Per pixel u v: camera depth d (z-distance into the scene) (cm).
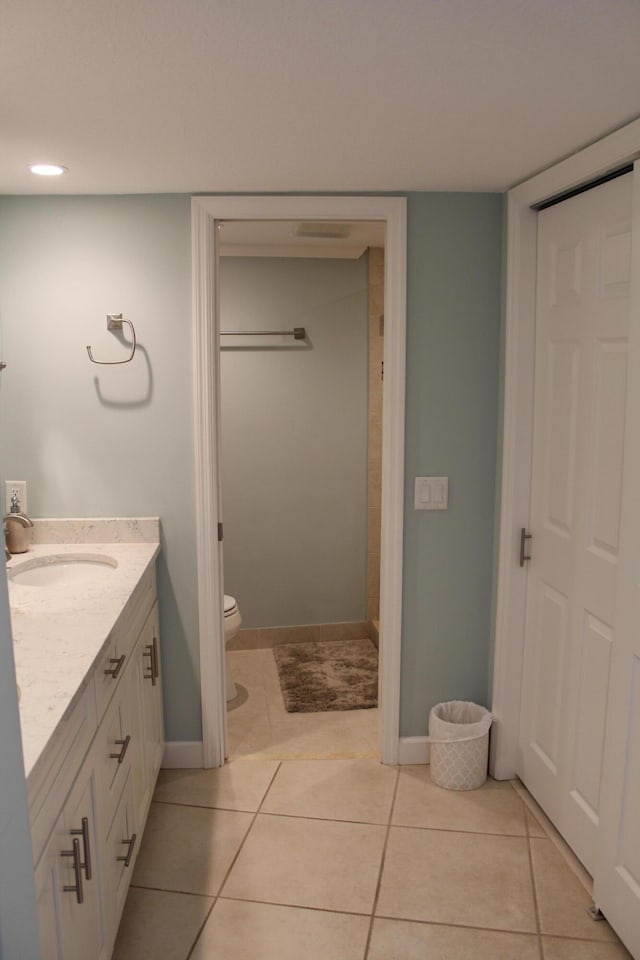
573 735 236
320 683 377
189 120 180
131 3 119
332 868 234
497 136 197
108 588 218
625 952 201
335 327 408
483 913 215
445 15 125
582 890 224
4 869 88
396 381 273
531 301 258
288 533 421
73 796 149
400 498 279
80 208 263
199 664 287
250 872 232
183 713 290
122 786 200
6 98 164
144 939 205
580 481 228
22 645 172
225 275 397
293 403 411
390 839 248
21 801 92
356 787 280
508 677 277
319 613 430
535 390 260
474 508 284
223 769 293
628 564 194
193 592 282
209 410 272
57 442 273
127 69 147
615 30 131
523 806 268
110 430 273
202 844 246
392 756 295
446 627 290
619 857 201
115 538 277
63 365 269
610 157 195
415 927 210
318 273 402
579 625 231
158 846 245
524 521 268
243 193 263
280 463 414
